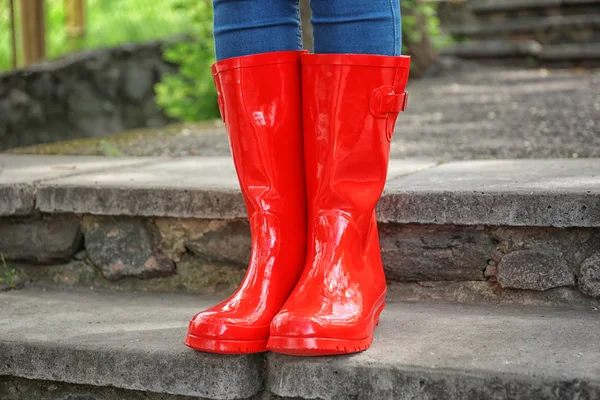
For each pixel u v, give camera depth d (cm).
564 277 137
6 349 126
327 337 107
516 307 138
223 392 114
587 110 330
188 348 118
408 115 355
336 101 114
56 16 699
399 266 147
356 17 113
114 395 124
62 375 124
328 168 117
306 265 118
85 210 163
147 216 160
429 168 181
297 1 122
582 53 584
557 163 180
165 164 204
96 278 167
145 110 549
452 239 143
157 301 154
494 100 396
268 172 119
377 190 120
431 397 105
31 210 167
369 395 107
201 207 155
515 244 140
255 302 116
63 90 520
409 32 538
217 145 278
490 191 138
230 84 118
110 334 129
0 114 504
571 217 133
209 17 466
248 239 156
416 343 116
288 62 117
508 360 107
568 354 109
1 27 616
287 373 111
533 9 622
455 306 140
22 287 168
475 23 638
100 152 261
